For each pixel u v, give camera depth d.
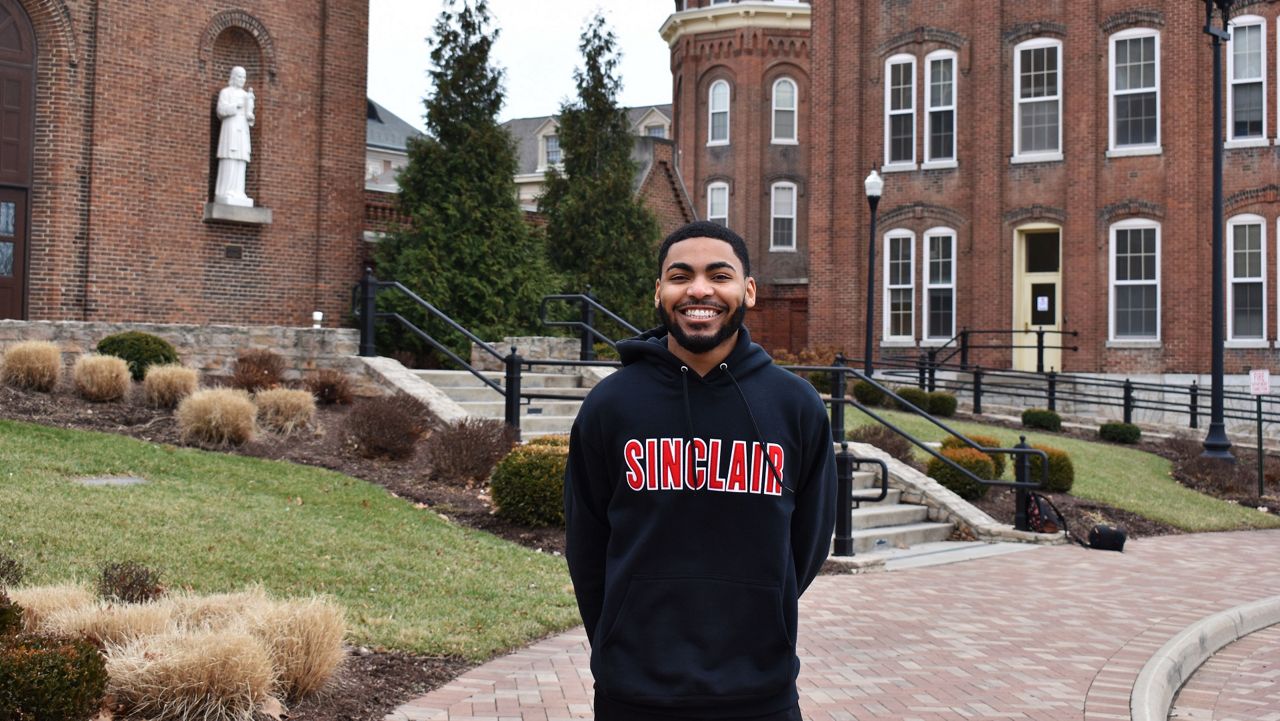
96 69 19.92
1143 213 28.14
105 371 14.30
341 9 23.12
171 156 20.89
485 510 11.66
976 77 30.17
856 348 31.33
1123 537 13.44
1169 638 8.69
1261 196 27.14
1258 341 27.09
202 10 21.27
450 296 22.23
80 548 8.38
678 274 3.47
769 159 44.75
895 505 14.40
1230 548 14.01
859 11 31.56
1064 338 28.97
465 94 23.73
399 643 7.28
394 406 13.68
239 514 10.06
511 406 14.23
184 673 5.44
